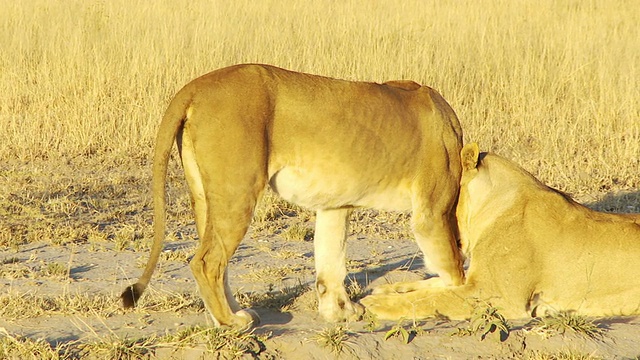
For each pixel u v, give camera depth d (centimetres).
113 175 1792
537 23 2872
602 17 3152
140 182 1758
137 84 2212
